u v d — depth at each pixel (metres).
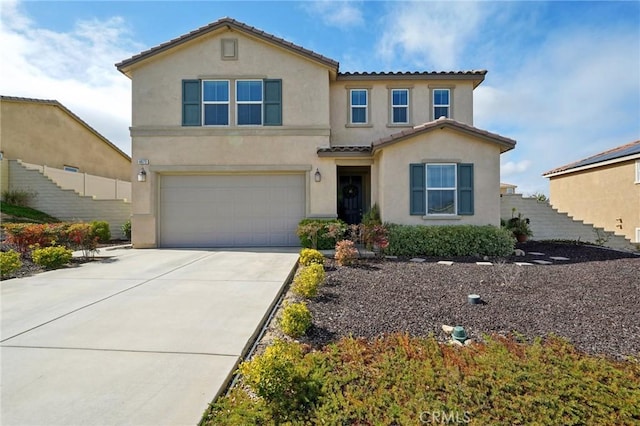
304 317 4.76
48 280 7.64
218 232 13.64
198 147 13.41
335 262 10.09
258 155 13.46
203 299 6.22
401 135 11.84
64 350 4.15
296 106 13.53
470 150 12.05
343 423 2.86
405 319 5.36
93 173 24.56
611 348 4.35
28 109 19.84
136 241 13.27
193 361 3.90
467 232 11.27
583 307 5.88
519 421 2.89
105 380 3.49
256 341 4.66
